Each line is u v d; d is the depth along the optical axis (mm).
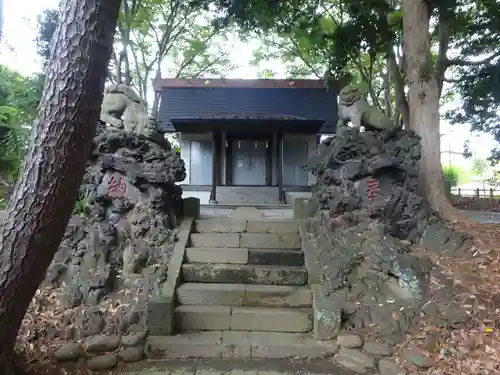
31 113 10289
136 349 3908
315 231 5641
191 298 4699
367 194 5602
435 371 3564
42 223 2672
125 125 5863
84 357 3771
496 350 3709
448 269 4910
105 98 5941
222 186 12812
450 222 6805
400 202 5641
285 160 14070
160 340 4141
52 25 10469
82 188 5590
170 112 14500
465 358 3682
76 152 2695
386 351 3908
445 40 9086
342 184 5805
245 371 3652
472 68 9766
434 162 7344
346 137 5871
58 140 2631
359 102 6379
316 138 14125
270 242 5594
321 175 6102
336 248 5184
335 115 14219
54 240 2775
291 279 4977
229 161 13969
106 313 4371
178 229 5656
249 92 14938
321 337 4223
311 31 10562
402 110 9516
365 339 4137
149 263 5066
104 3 2695
